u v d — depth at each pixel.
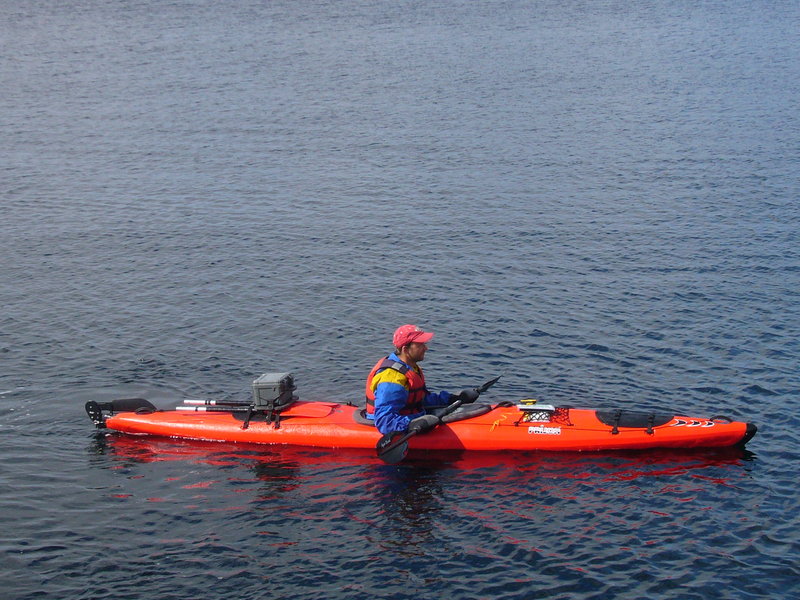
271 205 22.44
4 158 27.34
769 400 12.02
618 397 12.26
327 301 16.20
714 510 9.47
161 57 46.47
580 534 9.11
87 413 11.47
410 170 25.56
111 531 9.26
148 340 14.47
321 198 22.98
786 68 39.34
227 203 22.62
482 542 9.02
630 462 10.47
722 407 11.88
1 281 17.33
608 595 8.20
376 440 10.80
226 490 10.04
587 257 18.38
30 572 8.58
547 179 24.42
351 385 12.85
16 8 67.56
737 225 20.14
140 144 28.98
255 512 9.60
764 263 17.69
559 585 8.34
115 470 10.46
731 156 26.03
